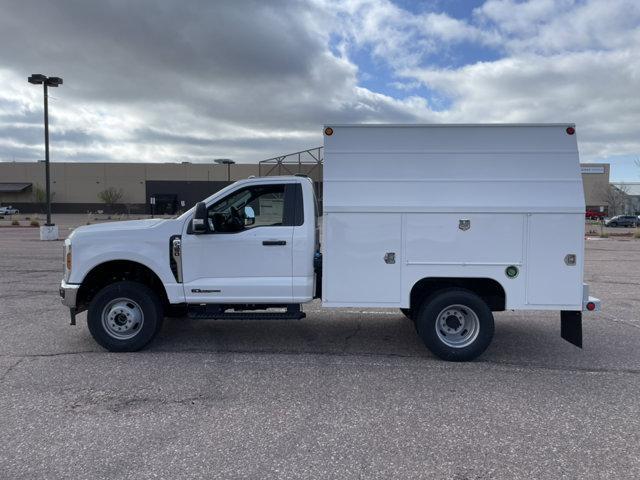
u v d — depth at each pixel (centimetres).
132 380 536
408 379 546
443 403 480
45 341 679
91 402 477
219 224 625
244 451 385
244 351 645
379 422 438
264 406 471
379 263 596
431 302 596
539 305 591
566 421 442
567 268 588
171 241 619
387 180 597
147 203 7594
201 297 620
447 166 598
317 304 953
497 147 598
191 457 375
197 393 502
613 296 1059
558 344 690
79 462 367
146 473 353
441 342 598
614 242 2869
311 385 525
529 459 376
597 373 570
